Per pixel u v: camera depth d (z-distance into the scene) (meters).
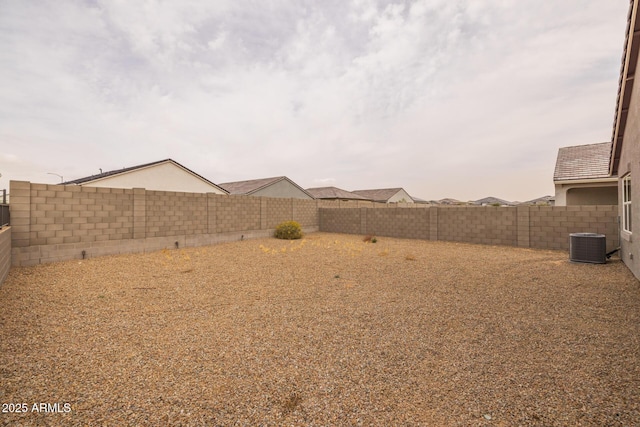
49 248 7.91
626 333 3.40
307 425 1.92
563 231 10.84
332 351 3.03
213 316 4.09
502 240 12.30
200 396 2.23
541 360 2.81
